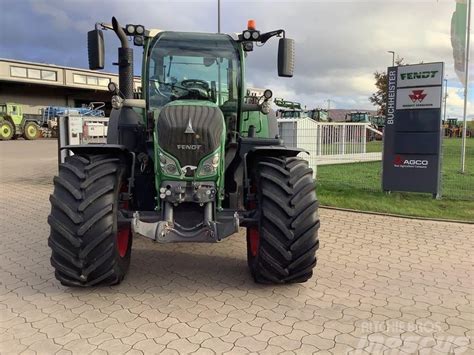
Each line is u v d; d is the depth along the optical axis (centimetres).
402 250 525
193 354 289
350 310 359
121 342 303
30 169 1318
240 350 294
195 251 506
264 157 409
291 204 375
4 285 402
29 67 3575
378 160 1455
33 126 3034
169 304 363
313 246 380
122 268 395
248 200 429
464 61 1169
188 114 389
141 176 443
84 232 354
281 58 463
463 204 793
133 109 470
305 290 398
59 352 290
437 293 397
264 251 378
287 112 2727
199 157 380
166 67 479
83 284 373
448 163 1562
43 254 495
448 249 531
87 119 932
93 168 372
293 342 306
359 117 3688
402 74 841
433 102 820
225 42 488
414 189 852
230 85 486
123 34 462
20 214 705
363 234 596
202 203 380
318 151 1248
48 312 347
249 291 392
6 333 314
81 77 3909
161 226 367
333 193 893
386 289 405
